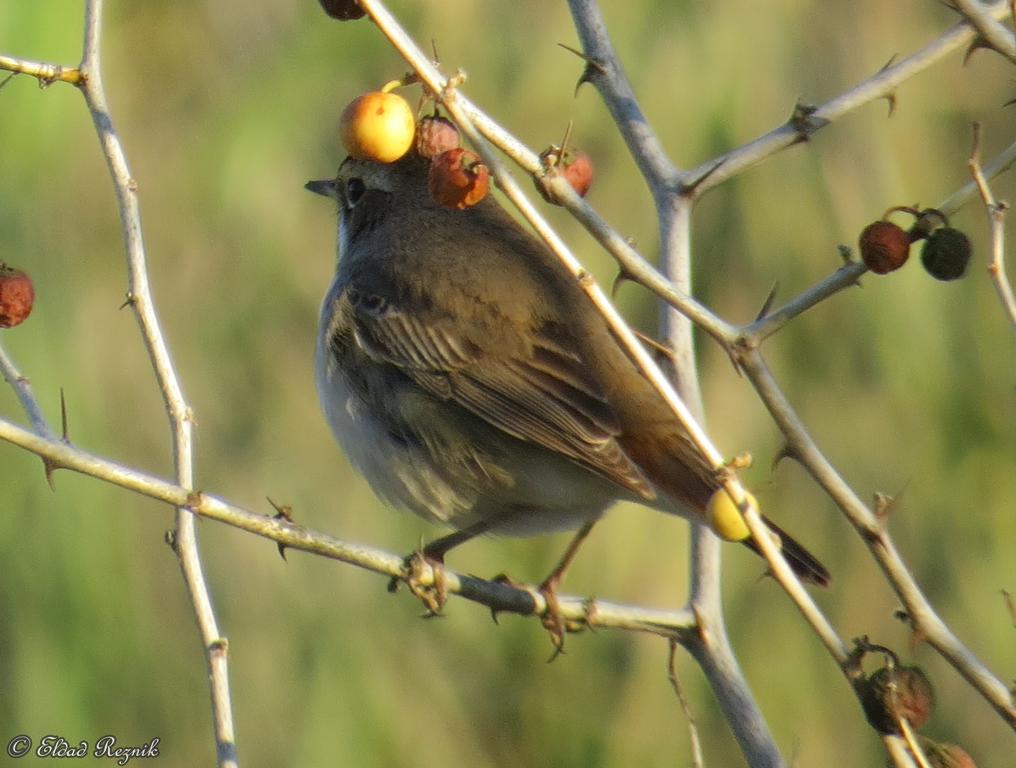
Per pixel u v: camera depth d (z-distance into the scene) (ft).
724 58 40.91
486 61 41.52
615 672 40.37
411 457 27.45
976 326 41.83
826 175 41.01
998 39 20.03
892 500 19.36
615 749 39.52
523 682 40.11
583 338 26.68
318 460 40.27
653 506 25.90
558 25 41.55
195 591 20.80
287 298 41.37
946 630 19.06
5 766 35.73
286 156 41.81
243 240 41.47
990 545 40.98
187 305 40.91
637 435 25.58
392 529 39.73
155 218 41.37
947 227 20.51
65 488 37.70
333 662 38.68
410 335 27.27
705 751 39.73
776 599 40.47
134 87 42.32
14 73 22.03
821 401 40.98
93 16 22.45
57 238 39.91
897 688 18.69
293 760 37.83
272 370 40.78
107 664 37.27
